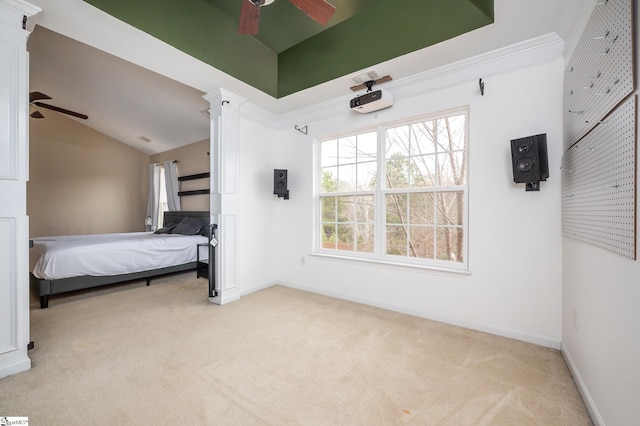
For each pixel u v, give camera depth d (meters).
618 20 1.25
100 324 2.62
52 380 1.74
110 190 6.88
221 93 3.14
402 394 1.63
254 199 3.74
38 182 6.00
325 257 3.57
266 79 3.24
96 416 1.44
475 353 2.10
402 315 2.87
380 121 3.12
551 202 2.21
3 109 1.75
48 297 3.18
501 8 1.92
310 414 1.47
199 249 4.64
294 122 3.92
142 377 1.78
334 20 2.71
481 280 2.51
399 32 2.43
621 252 1.19
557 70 2.19
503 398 1.60
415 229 3.11
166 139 6.30
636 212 1.09
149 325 2.60
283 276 4.04
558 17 1.96
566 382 1.75
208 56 2.58
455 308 2.64
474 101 2.55
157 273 4.14
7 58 1.76
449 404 1.55
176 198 6.41
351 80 2.96
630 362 1.11
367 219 3.44
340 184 3.62
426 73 2.76
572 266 1.90
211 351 2.12
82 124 6.51
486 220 2.49
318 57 2.99
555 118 2.20
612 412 1.25
